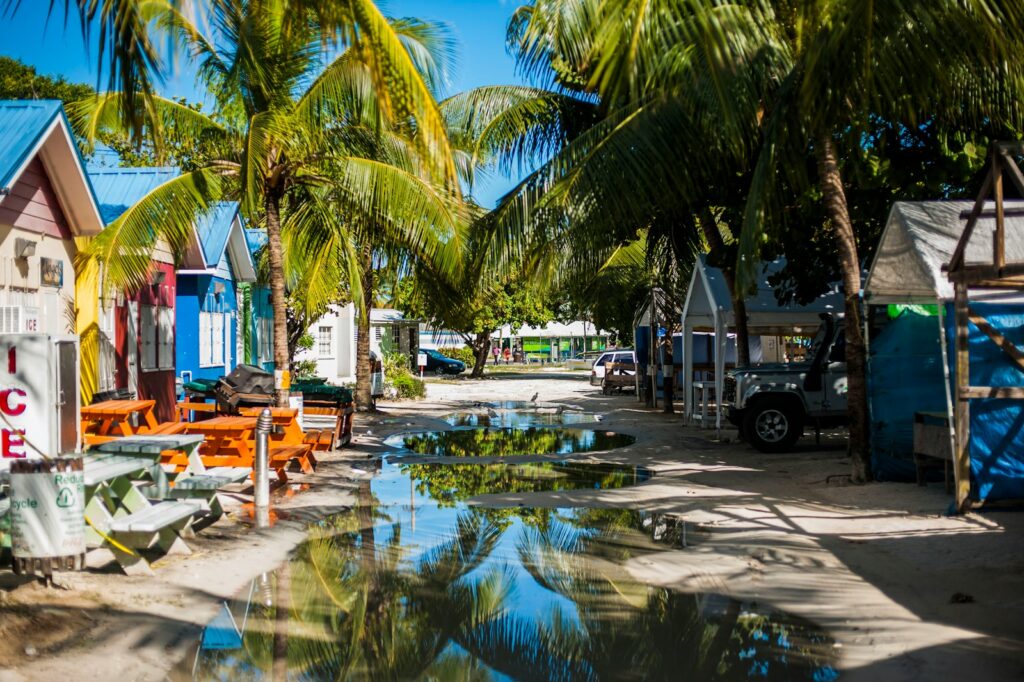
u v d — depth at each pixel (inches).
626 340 1680.6
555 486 493.0
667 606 263.9
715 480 511.5
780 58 443.5
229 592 273.9
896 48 356.8
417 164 576.1
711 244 689.0
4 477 297.4
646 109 496.7
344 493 466.9
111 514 320.8
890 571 299.4
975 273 368.2
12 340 342.0
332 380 1694.1
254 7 507.8
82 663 206.7
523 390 1581.0
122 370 656.4
